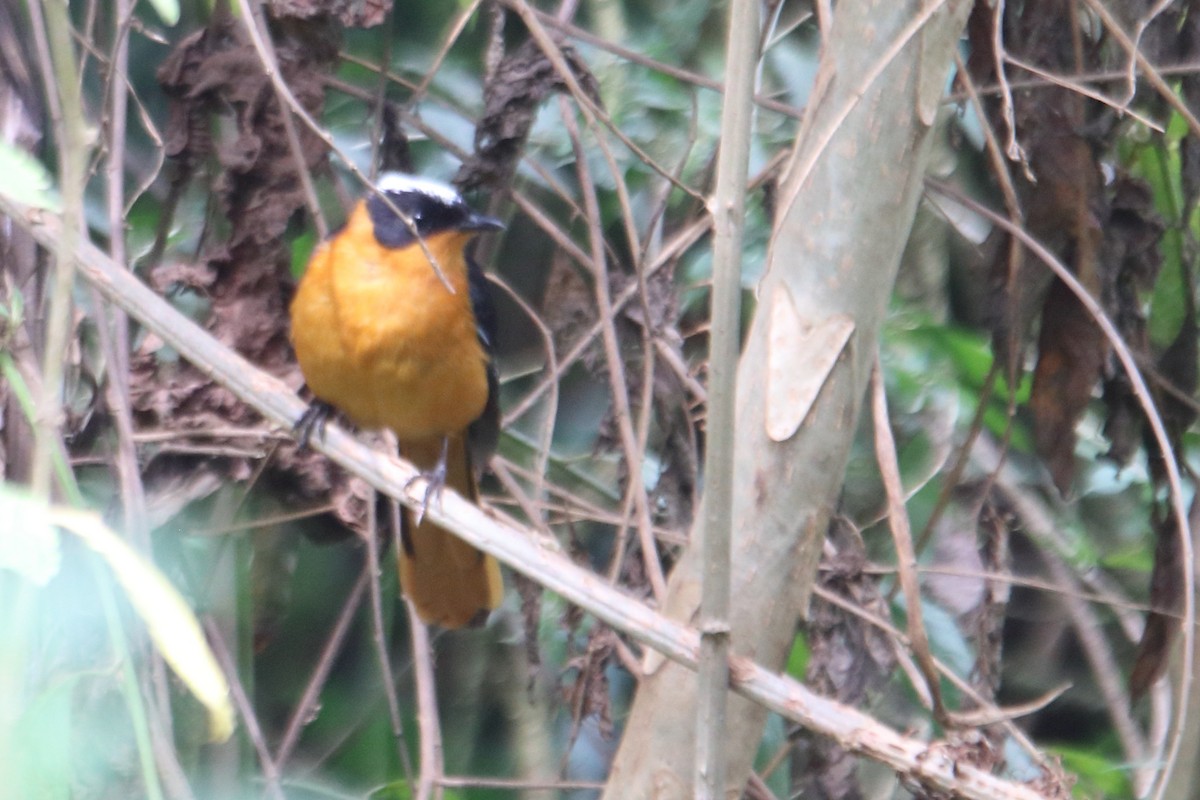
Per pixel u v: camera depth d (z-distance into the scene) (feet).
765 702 19.01
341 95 37.76
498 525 21.22
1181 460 28.71
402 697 37.68
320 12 26.78
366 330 27.89
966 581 35.73
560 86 28.25
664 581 27.48
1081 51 27.43
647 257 31.37
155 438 26.71
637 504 26.55
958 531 36.45
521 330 40.65
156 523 26.81
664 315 29.55
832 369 21.72
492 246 36.06
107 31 34.78
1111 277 27.81
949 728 20.35
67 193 13.94
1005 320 28.35
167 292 28.63
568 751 28.94
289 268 27.73
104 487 28.45
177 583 28.91
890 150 21.70
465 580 30.71
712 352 17.85
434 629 36.94
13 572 14.12
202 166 29.12
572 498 30.27
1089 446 39.24
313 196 26.30
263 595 30.94
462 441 31.24
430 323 28.25
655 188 37.81
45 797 14.32
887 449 21.40
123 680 19.81
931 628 35.50
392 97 38.32
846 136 21.77
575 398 39.78
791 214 22.15
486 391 30.14
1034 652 41.81
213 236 28.76
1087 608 38.65
